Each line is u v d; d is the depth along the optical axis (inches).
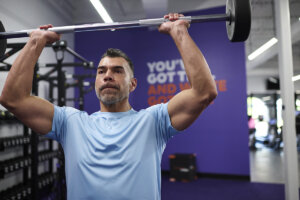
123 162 35.1
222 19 40.8
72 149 37.8
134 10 202.2
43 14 164.4
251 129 322.3
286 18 109.2
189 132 177.3
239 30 39.2
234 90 167.6
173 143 180.5
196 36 177.8
